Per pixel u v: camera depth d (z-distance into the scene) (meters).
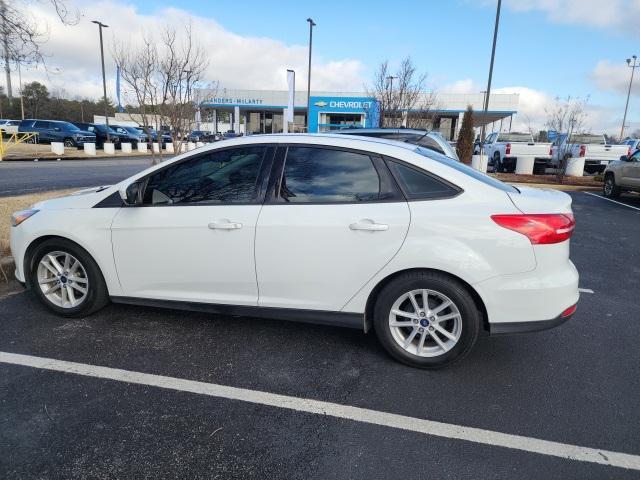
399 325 3.57
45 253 4.25
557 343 4.14
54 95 66.25
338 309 3.63
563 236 3.33
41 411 2.96
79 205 4.15
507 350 3.97
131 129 38.81
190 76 11.25
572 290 3.41
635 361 3.84
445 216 3.34
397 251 3.39
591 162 20.95
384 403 3.15
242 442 2.73
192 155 3.87
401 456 2.64
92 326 4.20
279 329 4.24
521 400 3.22
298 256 3.59
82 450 2.63
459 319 3.41
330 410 3.06
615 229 9.65
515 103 45.88
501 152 21.86
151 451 2.64
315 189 3.61
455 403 3.17
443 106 46.69
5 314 4.39
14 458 2.55
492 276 3.29
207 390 3.25
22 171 17.05
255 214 3.65
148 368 3.51
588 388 3.40
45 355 3.66
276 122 55.31
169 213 3.85
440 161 3.63
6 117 60.19
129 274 4.04
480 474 2.52
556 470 2.56
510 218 3.28
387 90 24.08
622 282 6.05
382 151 3.55
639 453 2.71
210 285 3.87
